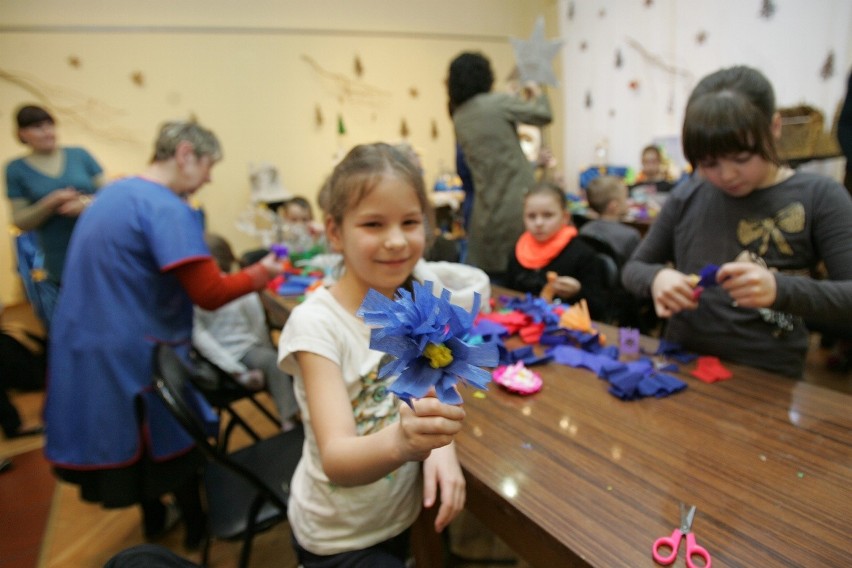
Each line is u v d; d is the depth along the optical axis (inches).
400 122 170.7
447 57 174.7
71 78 126.0
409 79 169.3
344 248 29.2
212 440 52.9
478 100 83.2
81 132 128.6
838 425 28.0
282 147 153.8
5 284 125.6
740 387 33.0
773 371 39.6
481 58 83.4
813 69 119.0
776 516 21.9
